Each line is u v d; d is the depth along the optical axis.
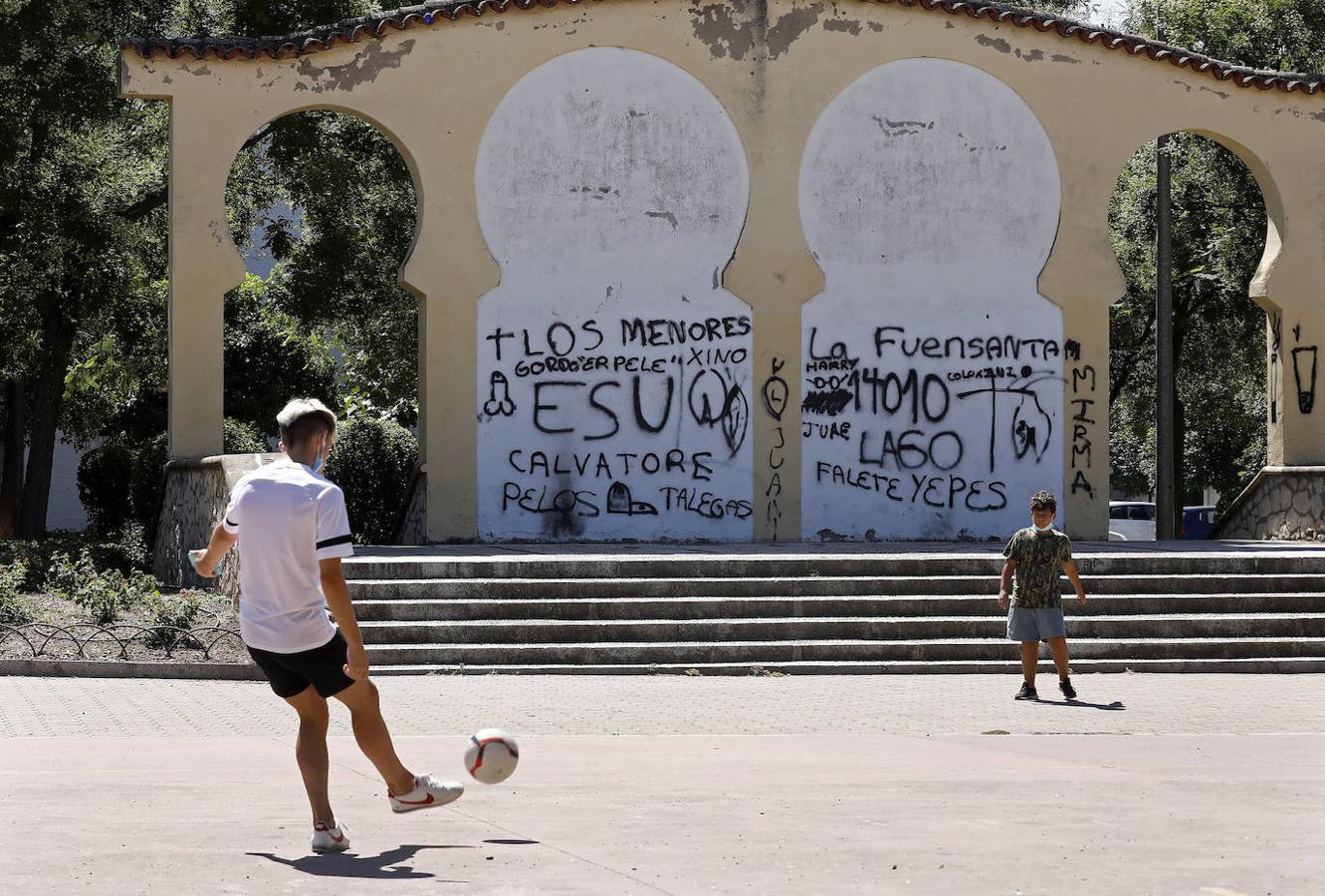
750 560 16.11
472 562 15.70
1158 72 22.20
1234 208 28.61
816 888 5.74
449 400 20.69
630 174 21.25
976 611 15.57
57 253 24.17
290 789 7.96
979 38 21.95
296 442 6.70
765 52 21.56
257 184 28.83
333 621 6.67
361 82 20.50
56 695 11.94
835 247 21.64
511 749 6.45
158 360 30.50
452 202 20.78
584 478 20.95
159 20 26.53
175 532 19.38
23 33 23.36
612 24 21.23
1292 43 28.30
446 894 5.55
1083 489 21.94
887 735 10.53
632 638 14.65
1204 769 8.94
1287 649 15.05
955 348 21.78
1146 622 15.28
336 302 29.00
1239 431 40.81
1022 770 8.88
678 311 21.27
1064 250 22.03
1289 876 5.99
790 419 21.38
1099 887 5.79
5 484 28.06
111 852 6.27
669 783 8.36
